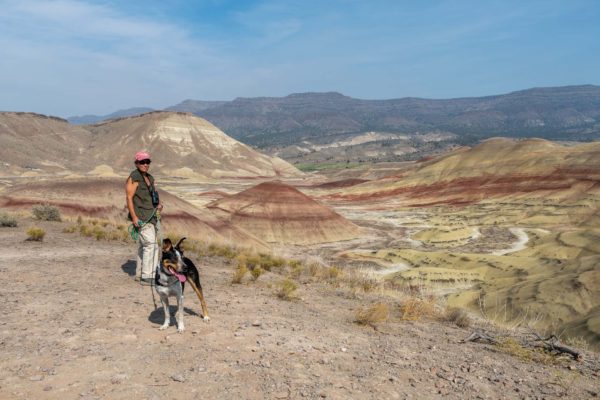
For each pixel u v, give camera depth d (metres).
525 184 139.62
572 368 6.27
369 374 5.32
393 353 6.22
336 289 11.71
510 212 116.94
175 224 47.59
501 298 29.27
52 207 22.58
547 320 24.97
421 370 5.62
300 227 90.12
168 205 49.78
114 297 8.19
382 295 11.66
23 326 6.23
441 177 167.00
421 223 114.69
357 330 7.38
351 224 98.44
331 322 7.76
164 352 5.55
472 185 153.00
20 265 10.67
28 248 13.38
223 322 6.99
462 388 5.12
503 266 46.50
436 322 8.79
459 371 5.68
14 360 5.04
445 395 4.90
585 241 56.25
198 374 4.93
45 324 6.36
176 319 6.96
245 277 12.03
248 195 95.94
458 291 36.16
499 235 93.19
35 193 47.66
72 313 6.99
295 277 13.36
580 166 134.00
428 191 162.50
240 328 6.72
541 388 5.29
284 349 5.93
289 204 93.94
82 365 5.01
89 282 9.34
